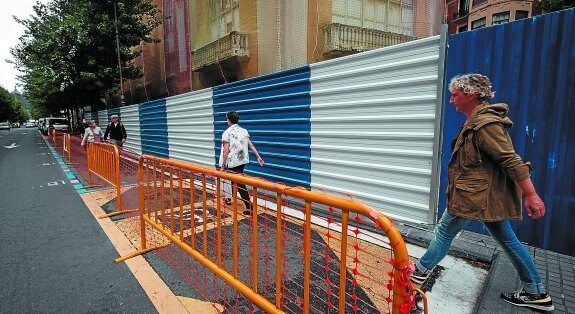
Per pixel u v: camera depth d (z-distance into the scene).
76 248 3.91
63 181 8.18
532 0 15.01
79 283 3.09
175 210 4.84
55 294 2.91
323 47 9.74
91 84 17.88
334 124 4.69
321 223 4.29
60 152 15.50
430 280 2.86
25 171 9.98
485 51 3.48
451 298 2.60
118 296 2.86
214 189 3.57
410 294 1.37
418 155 3.76
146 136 11.91
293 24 8.99
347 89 4.44
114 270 3.34
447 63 3.72
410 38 11.04
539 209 2.04
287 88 5.45
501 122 2.13
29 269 3.39
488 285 2.69
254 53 9.98
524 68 3.29
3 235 4.38
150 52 18.28
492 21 15.71
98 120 18.50
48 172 9.70
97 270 3.34
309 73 5.00
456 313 2.41
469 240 3.52
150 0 17.44
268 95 5.87
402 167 3.94
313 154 5.08
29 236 4.34
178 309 2.62
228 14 11.53
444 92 3.52
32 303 2.78
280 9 8.88
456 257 3.29
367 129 4.27
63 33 16.52
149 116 11.41
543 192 3.31
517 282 2.71
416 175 3.82
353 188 4.54
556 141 3.19
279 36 8.92
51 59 16.88
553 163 3.22
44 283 3.10
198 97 8.20
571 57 3.03
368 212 1.43
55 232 4.48
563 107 3.12
